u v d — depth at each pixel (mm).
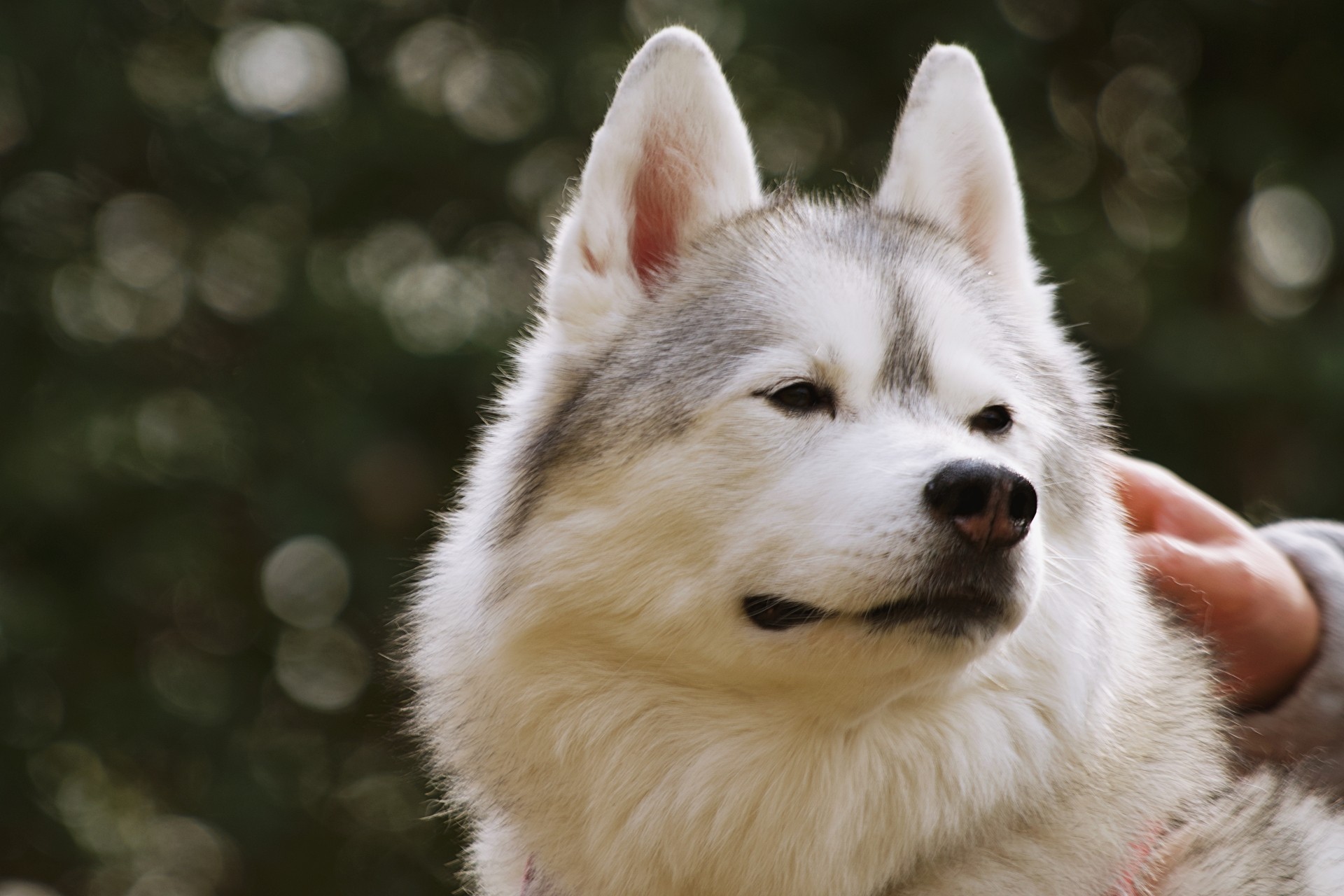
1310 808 4477
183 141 12312
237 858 12547
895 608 4047
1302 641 5059
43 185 12734
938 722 4277
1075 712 4371
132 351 12422
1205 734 4602
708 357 4477
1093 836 4277
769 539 4199
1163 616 4980
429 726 4863
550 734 4484
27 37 11711
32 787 11828
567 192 5465
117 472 11586
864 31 11805
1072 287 11734
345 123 12234
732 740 4324
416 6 12938
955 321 4566
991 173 5133
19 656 11430
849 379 4395
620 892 4449
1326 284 11969
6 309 12117
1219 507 5445
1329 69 12102
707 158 5051
